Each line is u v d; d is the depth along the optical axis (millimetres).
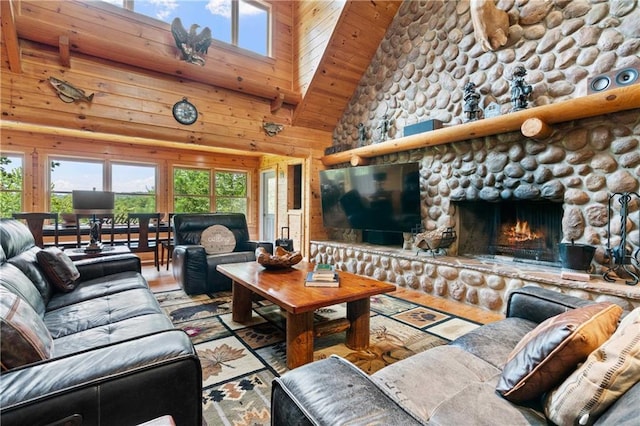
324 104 4930
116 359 939
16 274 1716
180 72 3824
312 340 1921
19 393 778
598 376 762
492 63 3260
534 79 2951
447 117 3676
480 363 1202
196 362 1006
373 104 4660
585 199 2615
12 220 2305
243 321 2619
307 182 5191
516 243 3305
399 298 3279
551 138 2793
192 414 993
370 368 1900
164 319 1679
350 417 678
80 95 3295
